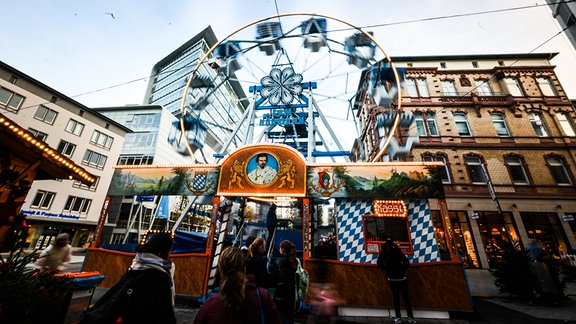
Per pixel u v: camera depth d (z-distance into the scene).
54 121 30.17
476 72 20.80
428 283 6.64
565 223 15.72
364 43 12.69
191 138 12.27
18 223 3.70
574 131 18.33
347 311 6.59
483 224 16.16
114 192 8.71
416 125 19.09
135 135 42.94
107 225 33.03
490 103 19.39
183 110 12.44
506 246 9.26
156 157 41.06
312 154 13.58
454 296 6.43
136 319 2.36
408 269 6.85
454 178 17.12
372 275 6.89
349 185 7.80
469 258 15.45
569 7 9.67
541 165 17.31
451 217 16.41
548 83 20.20
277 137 18.45
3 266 3.40
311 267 7.02
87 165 32.69
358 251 7.55
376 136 20.39
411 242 7.46
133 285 2.49
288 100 15.93
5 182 4.31
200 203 9.94
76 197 30.89
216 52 14.66
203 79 14.44
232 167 8.46
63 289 3.67
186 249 8.71
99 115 34.69
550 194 16.39
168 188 8.54
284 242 4.35
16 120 27.11
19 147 5.21
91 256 8.06
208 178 8.50
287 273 4.03
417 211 7.75
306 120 16.95
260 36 14.16
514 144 17.92
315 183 7.94
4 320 2.76
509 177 17.05
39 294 3.15
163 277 2.61
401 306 6.55
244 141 14.91
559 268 11.93
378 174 7.85
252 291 2.10
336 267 7.00
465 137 18.44
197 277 7.33
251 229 12.72
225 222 8.47
